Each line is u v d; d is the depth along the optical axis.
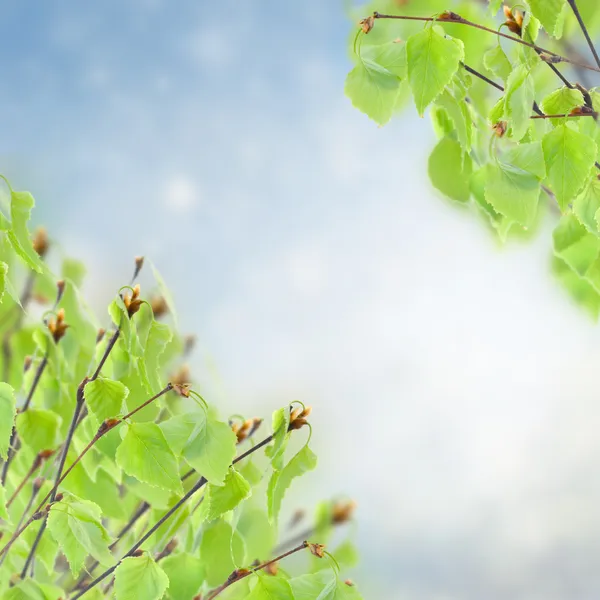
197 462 1.25
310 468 1.27
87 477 1.32
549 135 1.27
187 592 1.29
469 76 1.30
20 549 1.32
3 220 1.24
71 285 1.33
